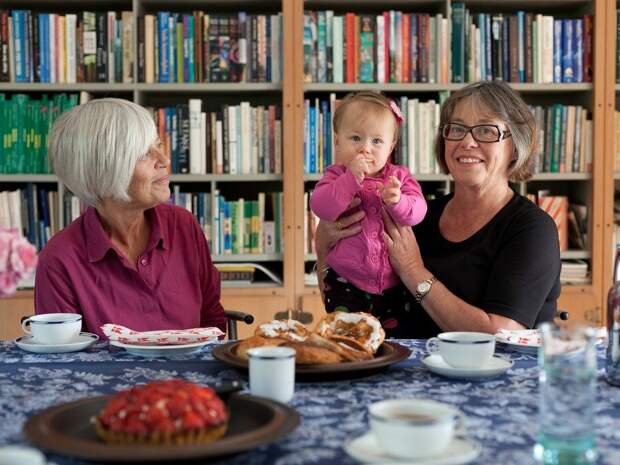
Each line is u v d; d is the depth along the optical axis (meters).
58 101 3.33
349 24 3.34
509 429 1.07
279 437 0.94
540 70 3.40
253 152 3.38
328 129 3.35
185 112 3.36
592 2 3.41
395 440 0.91
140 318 1.92
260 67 3.35
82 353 1.61
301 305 3.33
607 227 3.40
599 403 1.21
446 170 2.13
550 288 1.92
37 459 0.81
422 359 1.46
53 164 1.88
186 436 0.93
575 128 3.43
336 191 2.03
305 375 1.31
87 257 1.90
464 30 3.36
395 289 2.11
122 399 0.97
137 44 3.32
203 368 1.46
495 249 1.97
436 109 3.37
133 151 1.82
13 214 3.36
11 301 3.23
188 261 2.02
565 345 0.95
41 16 3.32
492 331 1.82
